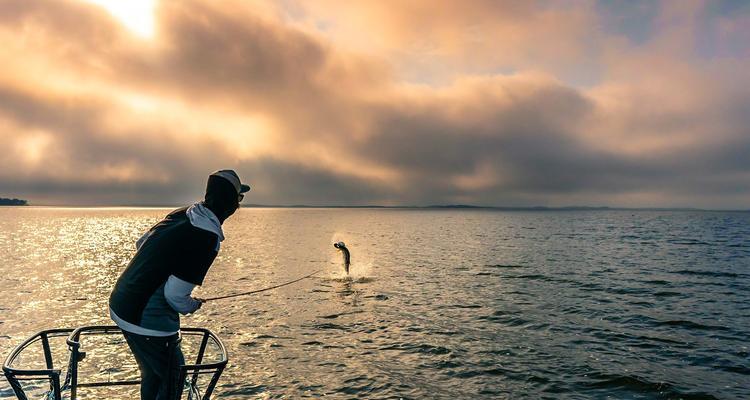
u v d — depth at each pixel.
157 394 3.41
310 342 12.35
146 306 3.10
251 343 12.21
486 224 121.94
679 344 12.22
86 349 10.97
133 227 100.69
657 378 9.74
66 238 63.12
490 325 14.25
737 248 44.12
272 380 9.56
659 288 21.16
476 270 27.88
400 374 9.99
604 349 11.77
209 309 16.44
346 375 9.89
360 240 58.41
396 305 17.31
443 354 11.34
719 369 10.31
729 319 15.01
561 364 10.63
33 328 13.76
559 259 34.47
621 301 18.05
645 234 71.06
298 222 144.75
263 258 36.25
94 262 33.34
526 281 23.41
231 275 26.22
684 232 77.38
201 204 3.32
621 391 9.11
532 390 9.16
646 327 14.01
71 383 3.29
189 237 3.10
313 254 39.81
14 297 18.91
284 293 19.89
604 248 44.56
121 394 8.54
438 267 29.56
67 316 15.46
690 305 17.28
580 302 17.84
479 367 10.41
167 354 3.23
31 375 3.23
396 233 77.12
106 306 17.09
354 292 20.14
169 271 3.08
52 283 22.89
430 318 15.20
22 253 40.53
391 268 29.09
